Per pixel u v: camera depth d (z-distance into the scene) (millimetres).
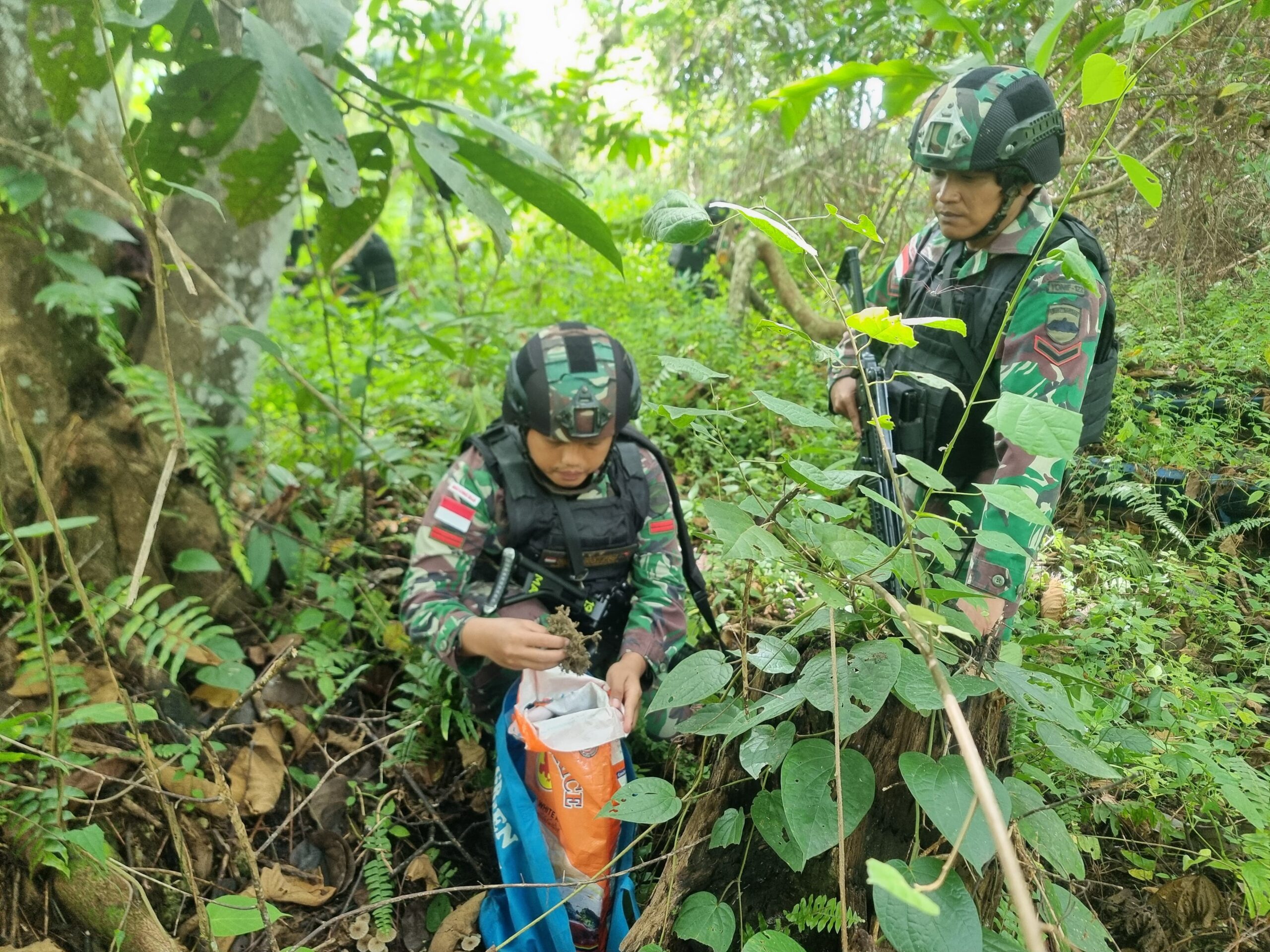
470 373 3789
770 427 3496
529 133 5918
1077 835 1774
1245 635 2641
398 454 2861
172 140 2016
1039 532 1778
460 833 2174
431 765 2336
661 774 2168
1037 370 1844
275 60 1729
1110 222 3873
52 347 2066
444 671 2369
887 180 4867
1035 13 3230
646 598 2164
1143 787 1913
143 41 1866
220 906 1666
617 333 4293
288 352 3307
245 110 1958
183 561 2264
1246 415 3498
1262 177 3408
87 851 1553
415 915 1978
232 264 2416
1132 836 1984
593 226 2236
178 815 1929
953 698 981
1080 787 1878
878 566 1251
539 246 4938
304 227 2584
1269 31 3146
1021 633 2281
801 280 5316
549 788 1780
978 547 1802
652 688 2180
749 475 2957
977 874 1185
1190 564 2961
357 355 3674
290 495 2717
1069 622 2520
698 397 3717
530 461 2068
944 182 1927
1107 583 2607
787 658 1374
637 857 1897
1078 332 1822
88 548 2117
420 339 3408
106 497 2148
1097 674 2160
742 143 6125
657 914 1552
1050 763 1816
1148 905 1829
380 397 3416
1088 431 2025
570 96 4441
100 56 1782
